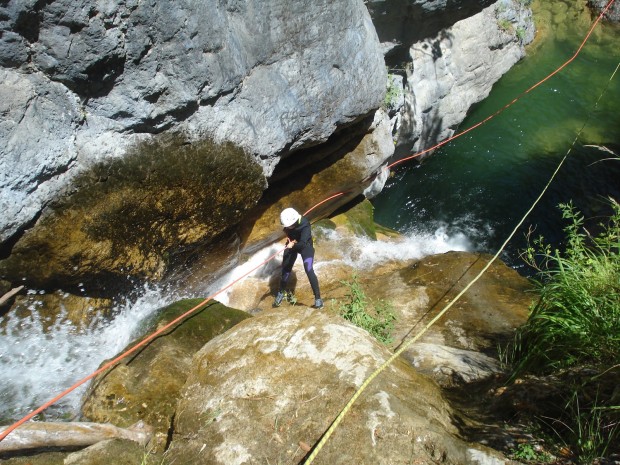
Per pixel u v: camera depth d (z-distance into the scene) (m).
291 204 8.32
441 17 10.48
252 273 8.19
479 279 7.64
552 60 14.29
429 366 5.22
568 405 3.78
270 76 6.64
